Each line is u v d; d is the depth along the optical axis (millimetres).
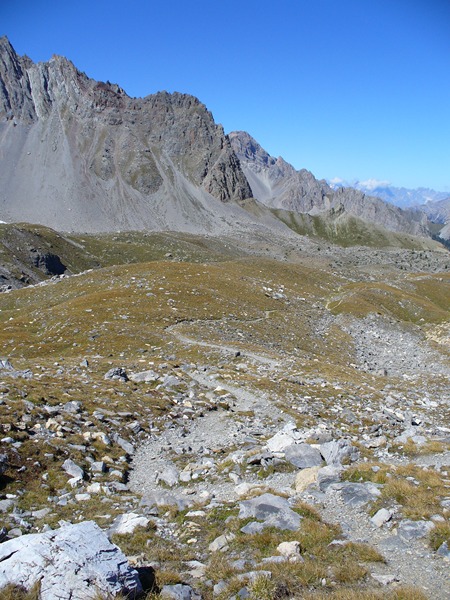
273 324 80000
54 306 85312
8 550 10211
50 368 37156
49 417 23312
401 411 35344
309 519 13438
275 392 35844
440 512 13477
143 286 91125
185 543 13016
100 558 9953
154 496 16500
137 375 37406
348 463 19453
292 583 10305
